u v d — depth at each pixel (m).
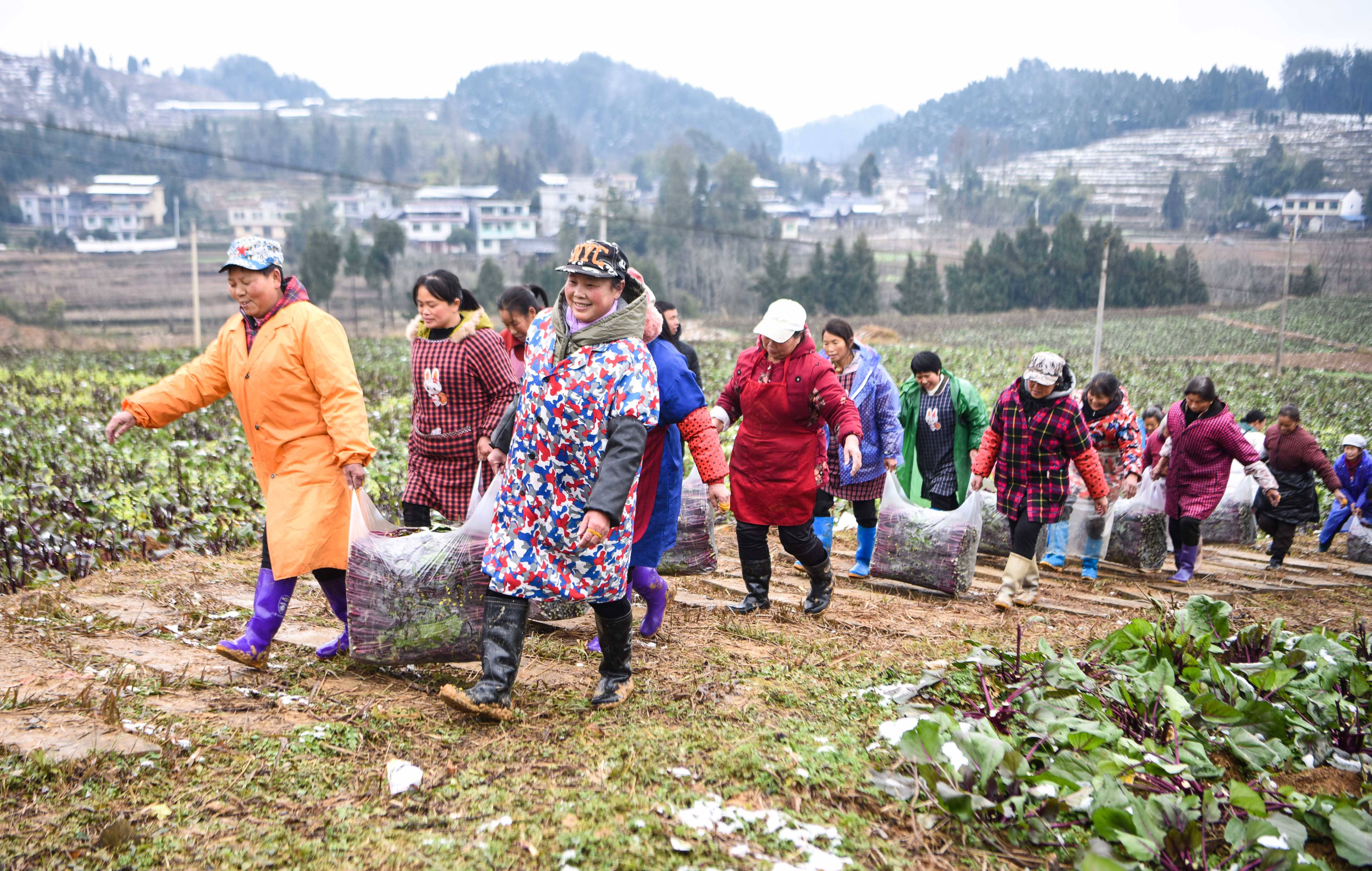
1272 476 7.96
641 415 3.21
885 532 6.13
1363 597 7.14
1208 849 2.63
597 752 3.09
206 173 170.25
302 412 3.61
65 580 5.41
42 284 90.75
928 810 2.79
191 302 83.75
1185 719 3.43
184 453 9.72
